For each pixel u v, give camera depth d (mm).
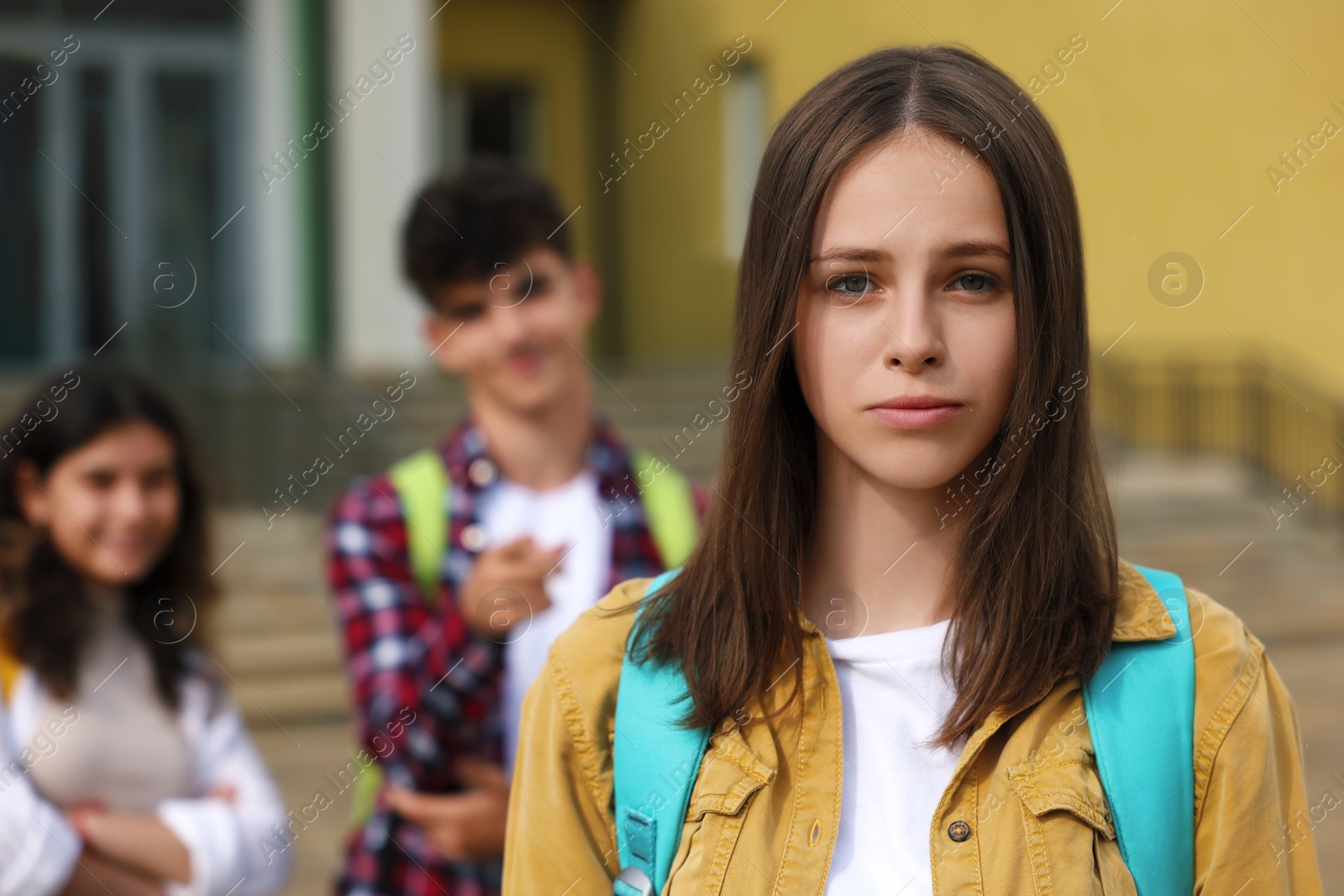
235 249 14711
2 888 2838
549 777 1799
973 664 1656
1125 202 13883
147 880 3004
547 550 2648
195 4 14656
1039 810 1575
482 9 17672
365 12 14281
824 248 1622
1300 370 13094
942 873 1597
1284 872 1593
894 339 1579
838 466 1776
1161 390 14203
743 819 1670
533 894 1771
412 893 2629
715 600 1750
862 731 1711
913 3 14805
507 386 2908
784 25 15523
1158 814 1569
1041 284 1614
